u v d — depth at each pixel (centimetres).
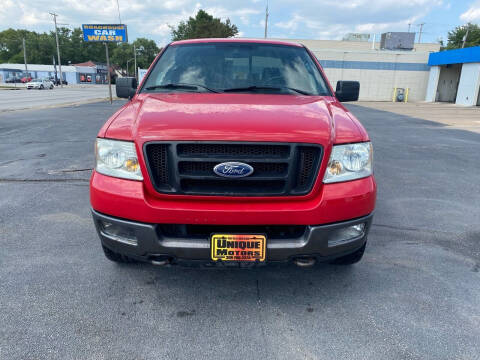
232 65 320
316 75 326
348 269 289
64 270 280
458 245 338
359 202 216
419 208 435
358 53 3456
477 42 5822
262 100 263
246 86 301
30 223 371
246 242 208
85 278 269
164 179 211
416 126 1312
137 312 231
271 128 208
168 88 302
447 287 266
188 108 236
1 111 1594
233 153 205
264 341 206
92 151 734
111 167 219
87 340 205
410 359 194
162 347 200
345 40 4022
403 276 280
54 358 191
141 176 211
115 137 218
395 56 3444
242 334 212
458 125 1354
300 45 361
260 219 205
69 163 629
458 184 541
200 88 298
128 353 196
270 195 208
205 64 321
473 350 201
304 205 209
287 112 231
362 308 238
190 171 207
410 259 308
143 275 275
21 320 221
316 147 208
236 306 239
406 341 207
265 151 206
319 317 228
